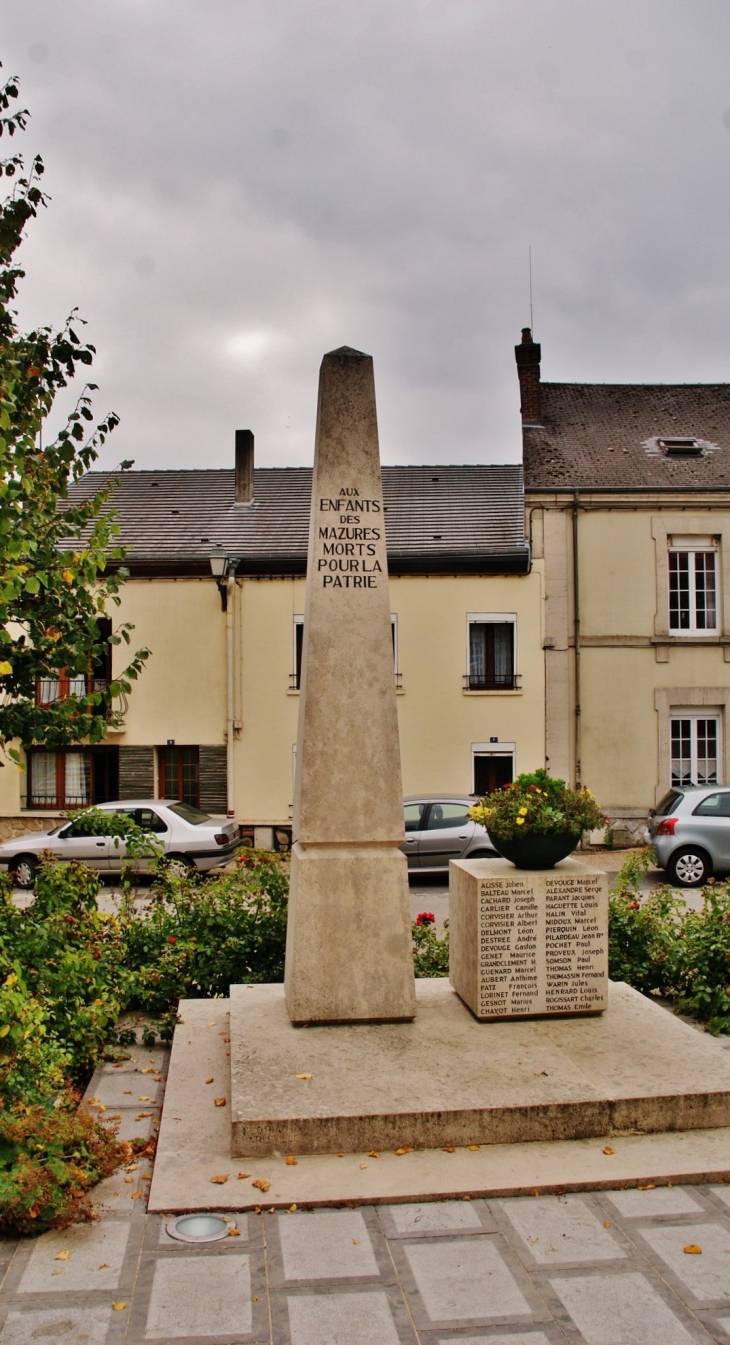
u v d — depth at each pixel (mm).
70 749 21812
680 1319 3709
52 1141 4660
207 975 7938
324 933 6363
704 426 24281
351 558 6660
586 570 21453
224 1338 3609
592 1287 3908
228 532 22594
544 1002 6484
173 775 21703
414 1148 5074
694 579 21766
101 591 6926
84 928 6910
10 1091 4938
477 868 6789
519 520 22562
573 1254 4145
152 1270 4043
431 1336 3619
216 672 21438
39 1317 3729
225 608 21219
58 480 6902
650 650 21438
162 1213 4488
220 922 8109
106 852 16922
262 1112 5066
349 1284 3939
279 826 21188
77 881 6918
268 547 21938
